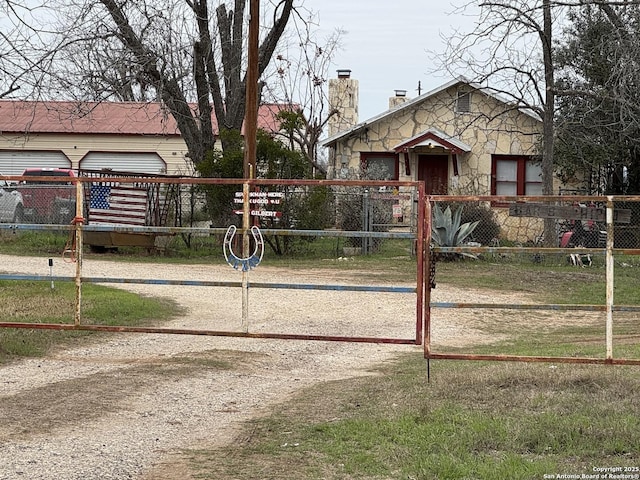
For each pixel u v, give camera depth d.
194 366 9.75
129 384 8.66
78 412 7.47
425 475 5.65
